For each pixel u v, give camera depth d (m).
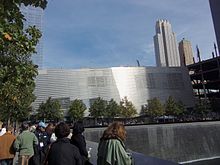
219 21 137.50
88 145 19.03
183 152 54.94
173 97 138.75
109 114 116.75
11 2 3.50
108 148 4.36
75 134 6.30
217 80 137.75
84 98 128.38
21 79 4.27
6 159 8.45
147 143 55.78
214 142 62.16
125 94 132.75
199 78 153.12
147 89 136.12
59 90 127.31
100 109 115.81
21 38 3.62
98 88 130.62
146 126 72.69
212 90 168.38
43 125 9.88
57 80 128.12
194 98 143.12
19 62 4.14
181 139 59.69
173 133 63.28
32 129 11.52
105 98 130.38
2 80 4.20
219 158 54.34
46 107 106.94
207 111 121.75
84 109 115.44
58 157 4.45
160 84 138.88
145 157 8.04
